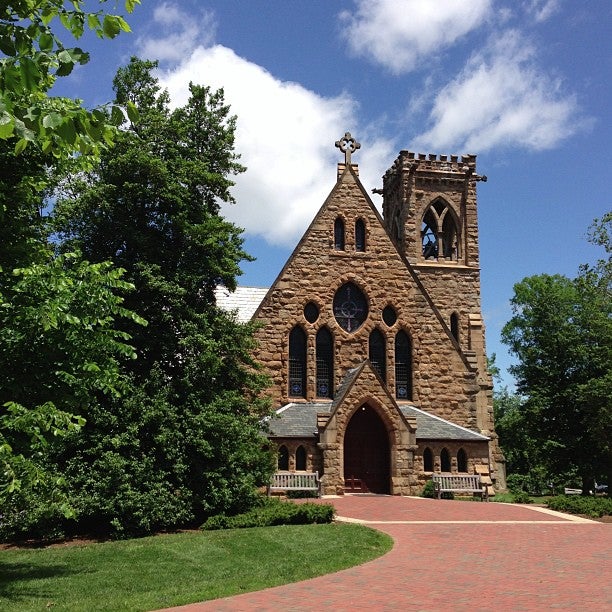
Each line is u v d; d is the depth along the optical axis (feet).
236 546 60.85
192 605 41.50
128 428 73.46
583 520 84.64
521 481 231.91
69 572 51.88
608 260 156.76
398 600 41.88
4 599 43.19
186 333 82.07
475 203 166.91
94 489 71.10
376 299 133.59
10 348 46.85
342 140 140.56
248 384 90.07
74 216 82.89
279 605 40.88
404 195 166.09
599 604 40.75
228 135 95.25
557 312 177.88
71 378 48.34
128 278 79.77
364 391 116.98
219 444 79.10
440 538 67.87
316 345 129.70
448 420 131.75
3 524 70.44
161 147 87.92
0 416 45.11
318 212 135.13
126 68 91.56
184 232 84.64
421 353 133.49
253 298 154.20
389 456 118.21
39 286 47.14
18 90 24.71
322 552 58.34
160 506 73.15
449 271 161.38
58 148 31.96
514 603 41.01
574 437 164.76
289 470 112.98
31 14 30.42
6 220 50.52
